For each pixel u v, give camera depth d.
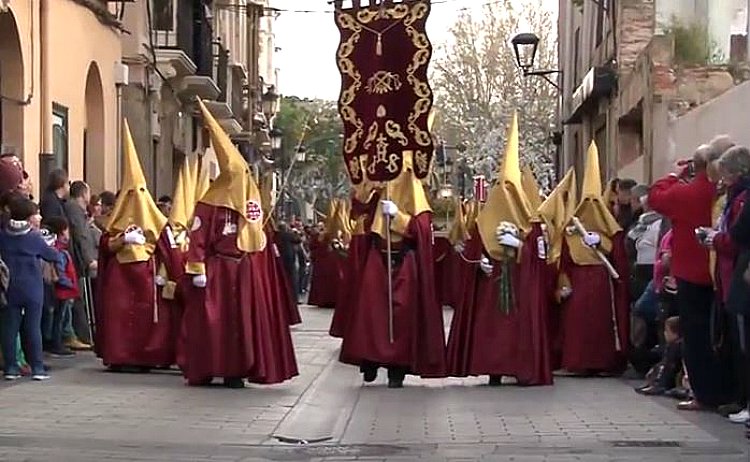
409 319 13.81
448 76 54.53
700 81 21.45
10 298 13.52
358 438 10.26
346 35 14.02
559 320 15.52
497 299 14.09
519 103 52.56
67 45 20.08
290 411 11.75
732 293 10.06
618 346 15.27
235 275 13.29
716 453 9.28
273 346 13.41
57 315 16.16
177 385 13.55
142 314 14.82
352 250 14.11
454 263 16.91
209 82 30.02
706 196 11.19
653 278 14.38
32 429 10.38
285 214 46.19
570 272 15.38
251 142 41.53
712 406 11.50
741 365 10.89
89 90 22.50
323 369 16.02
